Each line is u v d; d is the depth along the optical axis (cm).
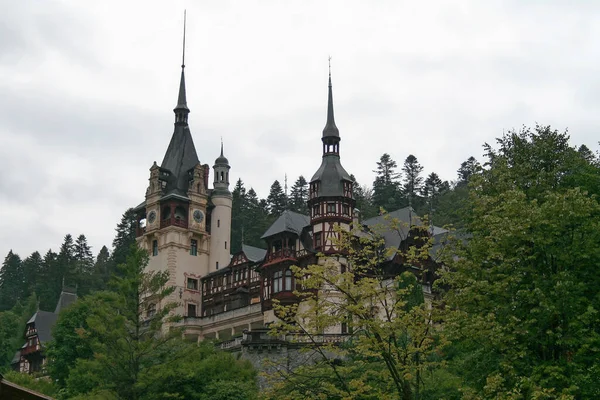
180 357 5453
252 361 6222
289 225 7981
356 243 4106
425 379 3831
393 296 3453
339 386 3547
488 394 3098
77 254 15612
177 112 10531
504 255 3612
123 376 5322
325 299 3281
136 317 5575
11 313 11212
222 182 10312
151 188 9956
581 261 3634
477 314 3497
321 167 7988
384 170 14625
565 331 3391
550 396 3078
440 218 11406
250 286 8825
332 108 8219
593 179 4266
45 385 6019
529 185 4356
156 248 9731
